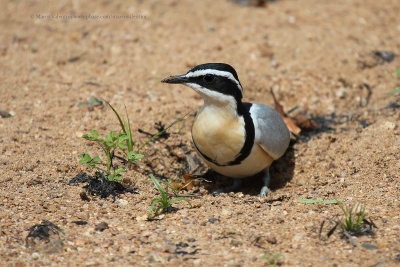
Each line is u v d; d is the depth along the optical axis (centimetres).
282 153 1147
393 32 1733
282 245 834
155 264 783
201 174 1205
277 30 1708
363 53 1605
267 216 938
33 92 1383
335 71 1530
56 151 1146
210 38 1653
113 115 1304
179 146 1241
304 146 1278
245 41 1641
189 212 957
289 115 1393
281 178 1211
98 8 1825
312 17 1794
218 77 989
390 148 1168
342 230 864
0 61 1528
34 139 1188
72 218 908
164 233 873
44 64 1524
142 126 1269
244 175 1141
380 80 1508
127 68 1517
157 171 1170
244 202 1018
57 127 1246
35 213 913
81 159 1072
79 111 1311
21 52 1581
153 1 1872
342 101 1445
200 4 1864
